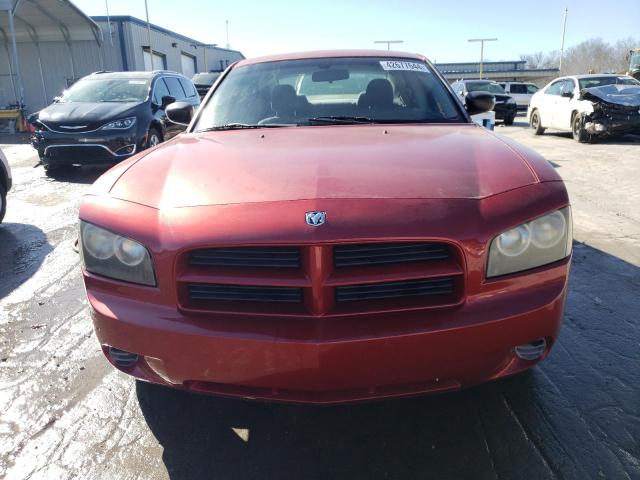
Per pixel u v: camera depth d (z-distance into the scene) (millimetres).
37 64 23125
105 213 1985
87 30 21688
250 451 2121
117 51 24062
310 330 1741
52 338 3107
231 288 1832
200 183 2014
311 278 1744
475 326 1762
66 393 2541
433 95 3154
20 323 3316
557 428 2174
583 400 2348
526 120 21500
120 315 1892
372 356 1729
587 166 8680
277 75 3316
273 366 1757
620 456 2008
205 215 1836
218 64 38875
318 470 2008
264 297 1816
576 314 3203
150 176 2146
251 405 2412
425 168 2045
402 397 1858
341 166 2070
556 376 2535
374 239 1724
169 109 3553
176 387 1952
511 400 2357
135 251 1887
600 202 6168
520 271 1848
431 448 2100
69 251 4789
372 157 2172
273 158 2211
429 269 1770
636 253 4320
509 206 1850
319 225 1735
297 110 3057
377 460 2049
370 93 3137
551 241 1885
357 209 1778
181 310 1844
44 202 6820
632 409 2281
